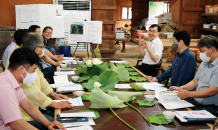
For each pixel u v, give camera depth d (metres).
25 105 1.63
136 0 13.41
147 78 2.82
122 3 17.83
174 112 1.61
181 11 7.98
